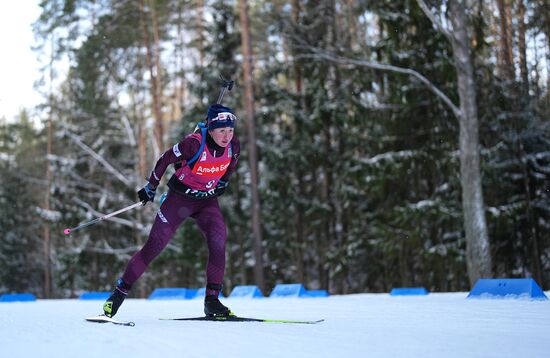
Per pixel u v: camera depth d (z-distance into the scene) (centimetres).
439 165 1888
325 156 2341
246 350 245
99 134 2866
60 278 2980
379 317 441
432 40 1773
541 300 652
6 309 725
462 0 1338
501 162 1820
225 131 405
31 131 3622
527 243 1859
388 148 1984
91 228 2769
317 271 2738
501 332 313
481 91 1798
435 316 441
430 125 1891
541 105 1962
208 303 434
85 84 2777
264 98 2378
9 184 3694
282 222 2502
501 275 1919
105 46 2744
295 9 2441
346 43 1948
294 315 491
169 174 2427
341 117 2178
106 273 3106
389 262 2105
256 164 2164
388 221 2008
